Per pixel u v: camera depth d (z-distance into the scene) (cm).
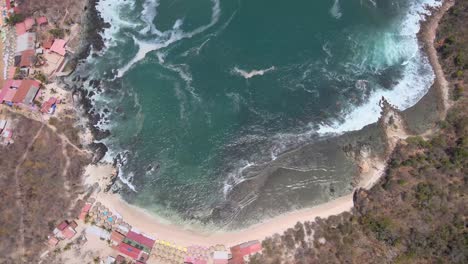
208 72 12381
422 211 9862
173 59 12606
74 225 10369
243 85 12156
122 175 11175
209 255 10106
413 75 12156
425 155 10675
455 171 10244
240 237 10300
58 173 10944
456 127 11019
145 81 12369
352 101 11825
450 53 12131
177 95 12125
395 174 10488
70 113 11819
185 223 10581
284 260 9862
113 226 10444
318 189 10750
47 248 10150
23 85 11800
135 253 10000
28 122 11494
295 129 11525
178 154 11450
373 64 12369
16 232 10175
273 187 10819
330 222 10256
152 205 10844
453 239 9419
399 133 11281
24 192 10569
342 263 9625
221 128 11662
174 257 10075
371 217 10000
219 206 10744
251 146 11388
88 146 11494
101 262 9994
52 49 12488
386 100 11800
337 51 12538
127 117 11906
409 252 9469
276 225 10375
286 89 12062
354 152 11106
